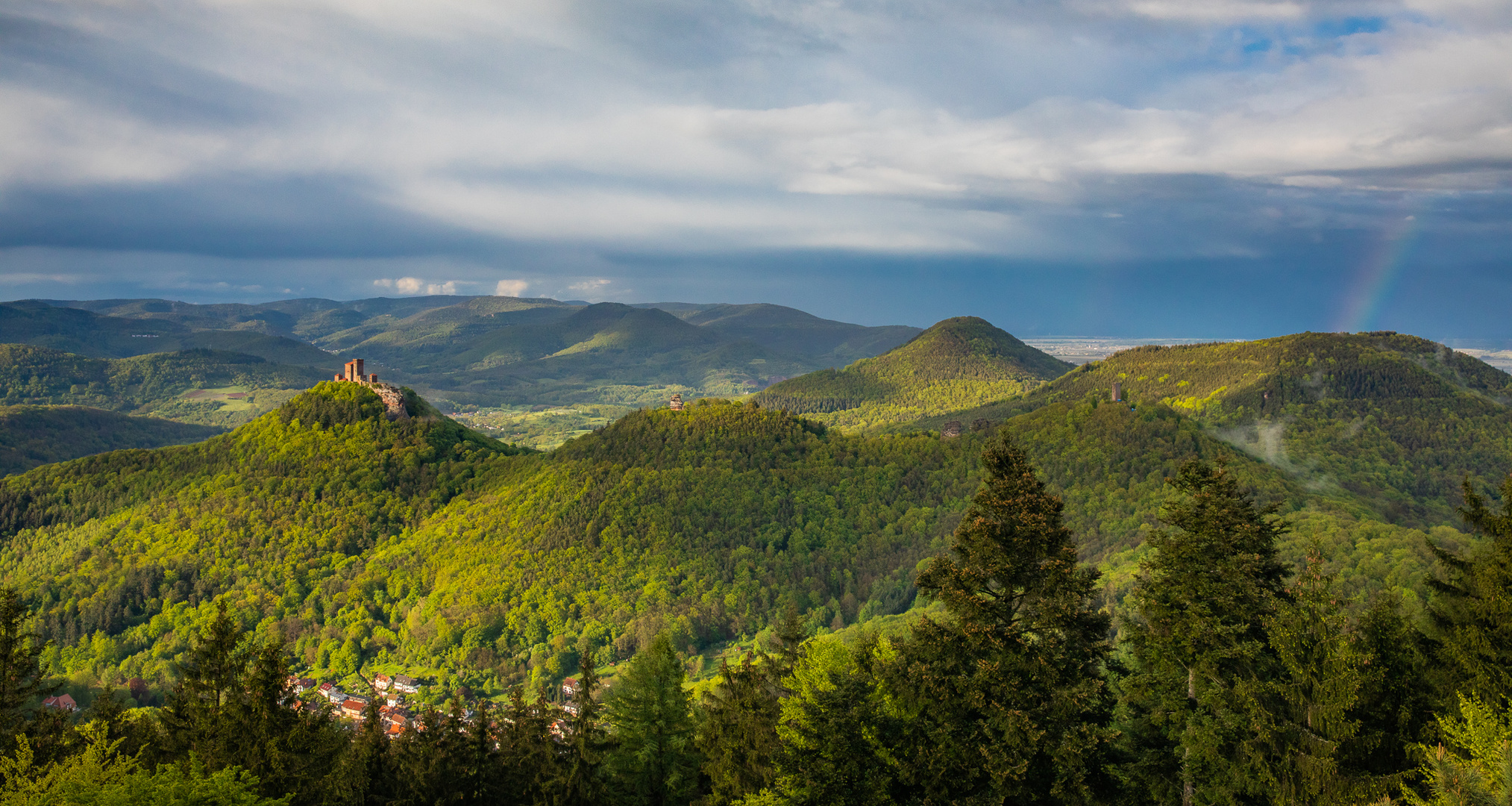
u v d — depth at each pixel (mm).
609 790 56656
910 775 40375
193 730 53750
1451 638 39625
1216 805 40000
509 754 59250
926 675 40875
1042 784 40344
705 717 61344
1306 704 38656
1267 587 41500
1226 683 40844
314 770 50812
